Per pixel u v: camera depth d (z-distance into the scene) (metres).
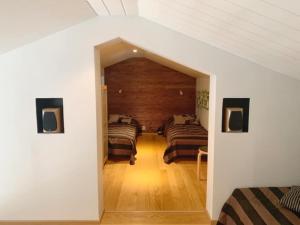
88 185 2.57
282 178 2.62
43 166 2.55
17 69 2.43
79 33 2.39
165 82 7.02
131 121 6.51
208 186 2.79
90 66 2.43
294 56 1.93
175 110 7.14
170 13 1.96
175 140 4.70
